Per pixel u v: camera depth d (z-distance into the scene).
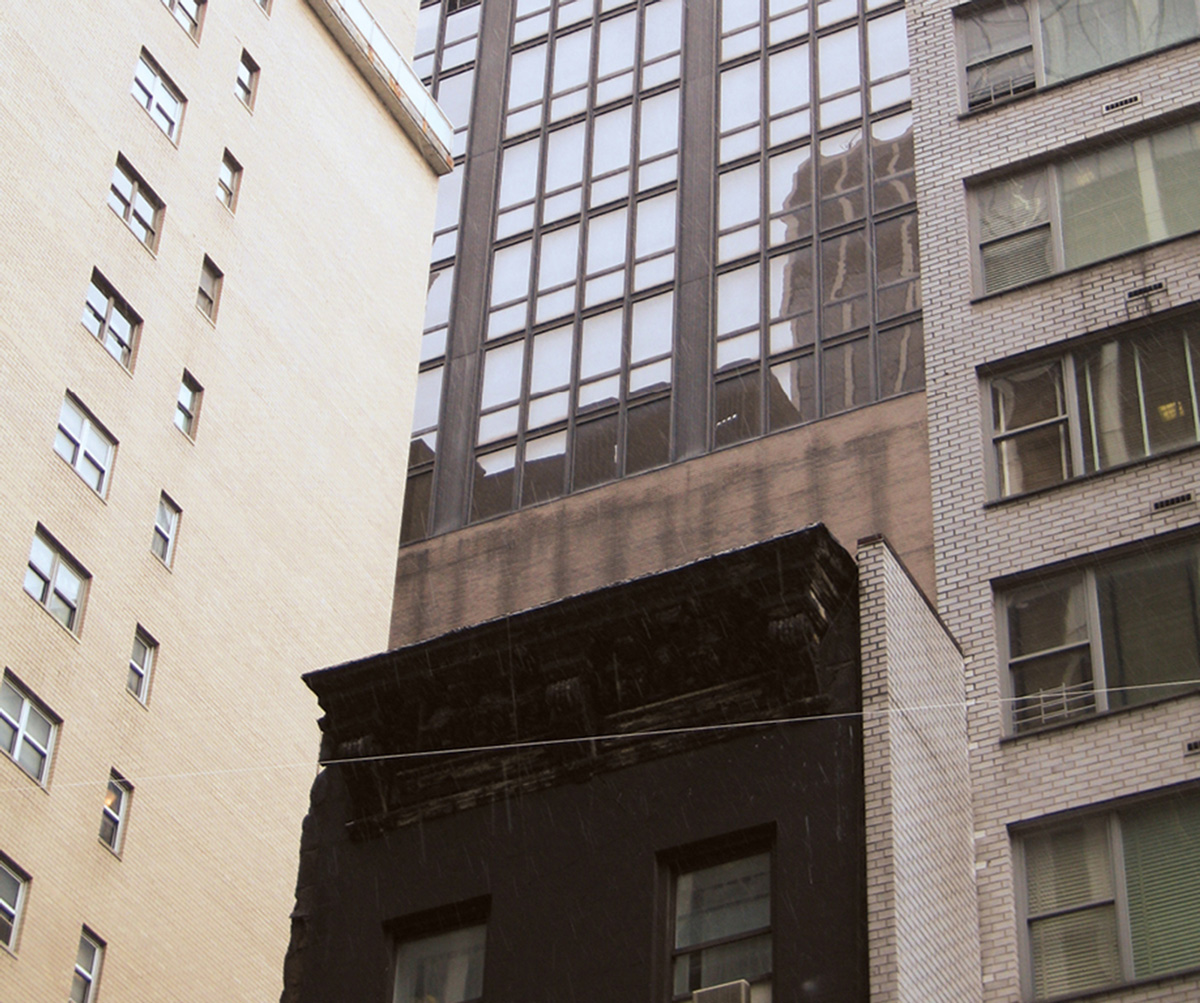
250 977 46.59
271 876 48.38
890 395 50.84
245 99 57.69
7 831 40.91
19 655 42.50
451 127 66.75
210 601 49.34
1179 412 27.88
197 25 56.34
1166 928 22.95
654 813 24.83
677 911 24.02
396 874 26.31
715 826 24.20
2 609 42.34
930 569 45.06
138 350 49.53
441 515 57.00
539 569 53.19
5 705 41.84
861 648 24.69
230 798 47.75
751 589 25.03
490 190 64.25
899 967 21.53
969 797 25.27
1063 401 28.89
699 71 61.59
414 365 61.28
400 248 63.00
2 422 44.06
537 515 54.72
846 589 25.34
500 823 26.02
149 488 48.47
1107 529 26.88
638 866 24.41
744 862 23.95
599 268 59.19
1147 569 26.27
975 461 28.81
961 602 27.31
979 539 27.83
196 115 54.78
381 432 58.69
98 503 46.41
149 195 51.88
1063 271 30.38
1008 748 25.55
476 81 67.38
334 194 60.47
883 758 23.52
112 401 48.00
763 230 56.41
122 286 49.66
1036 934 23.67
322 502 55.03
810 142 57.47
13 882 40.75
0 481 43.41
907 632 25.30
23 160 47.41
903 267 53.31
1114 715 25.03
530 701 26.48
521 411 57.56
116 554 46.50
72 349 47.16
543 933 24.48
